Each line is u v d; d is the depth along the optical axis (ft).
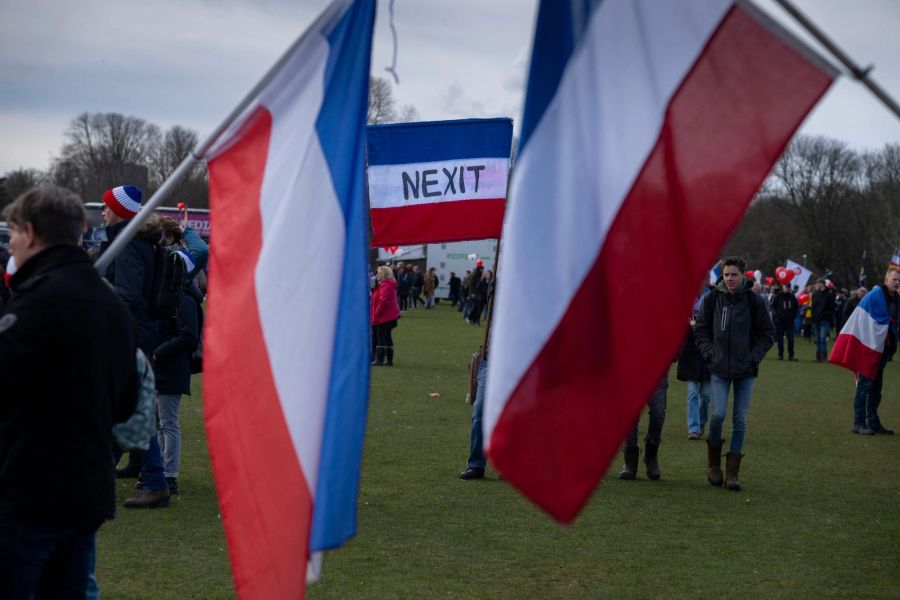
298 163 12.94
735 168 11.31
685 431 43.88
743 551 23.35
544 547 23.08
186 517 24.43
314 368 12.50
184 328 26.21
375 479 30.19
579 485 11.27
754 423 47.62
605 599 19.43
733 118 11.39
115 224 25.53
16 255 12.30
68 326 11.55
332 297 12.64
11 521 11.49
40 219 12.03
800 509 28.22
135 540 22.27
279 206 12.91
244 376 12.68
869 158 277.64
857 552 23.56
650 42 11.70
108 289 12.41
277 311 12.60
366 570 20.84
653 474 32.45
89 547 12.78
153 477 25.29
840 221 276.82
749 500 29.30
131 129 380.58
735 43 11.46
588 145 11.68
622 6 11.80
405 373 62.69
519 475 11.28
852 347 44.37
